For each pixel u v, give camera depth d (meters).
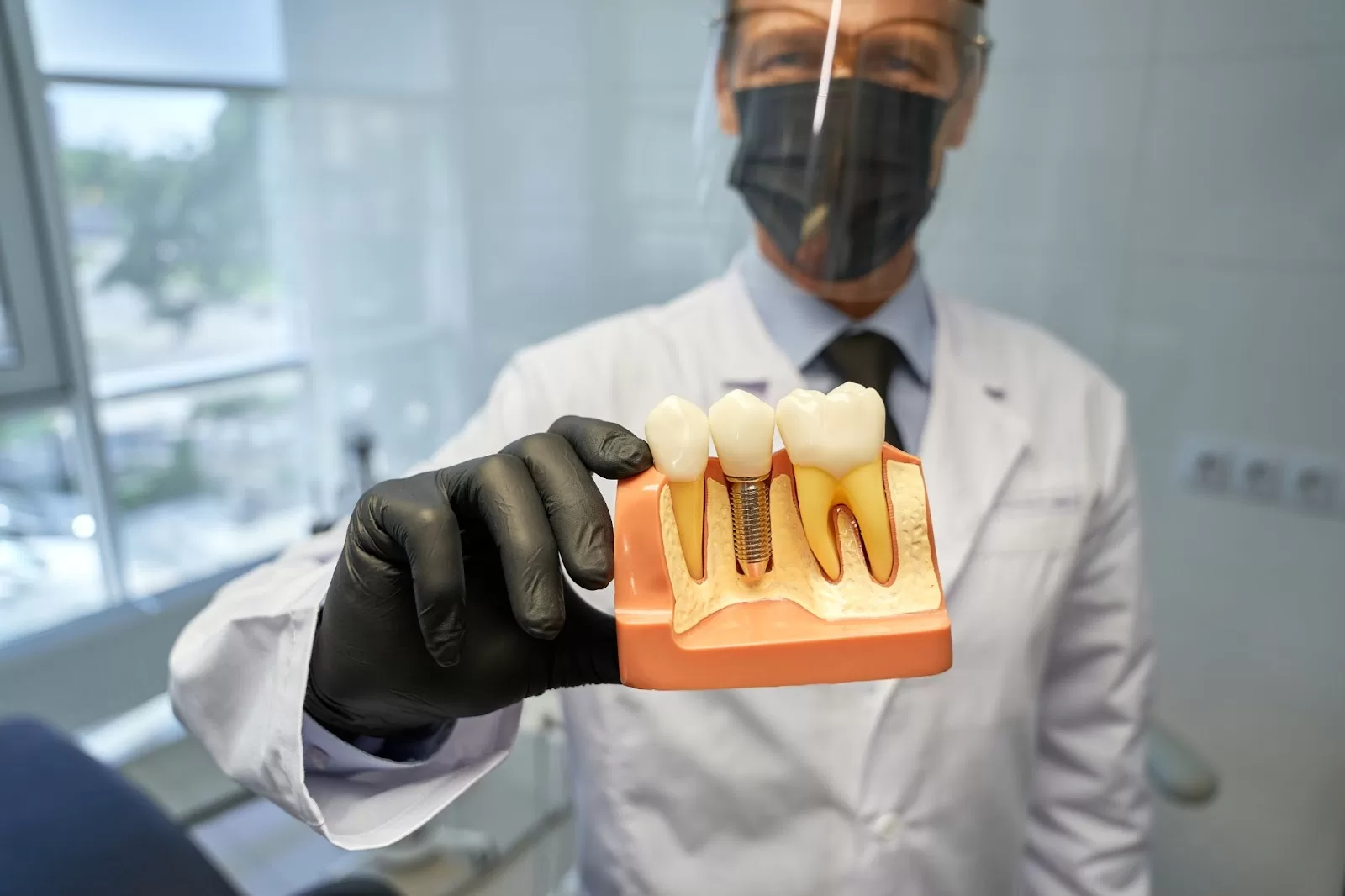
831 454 0.48
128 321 2.16
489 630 0.49
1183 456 1.32
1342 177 1.14
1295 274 1.19
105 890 0.90
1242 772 1.36
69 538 2.08
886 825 0.79
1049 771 0.95
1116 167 1.28
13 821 0.96
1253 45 1.16
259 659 0.55
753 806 0.80
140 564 2.22
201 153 2.22
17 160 1.91
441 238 2.03
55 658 1.71
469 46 1.84
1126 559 0.89
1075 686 0.92
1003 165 1.37
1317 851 1.31
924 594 0.49
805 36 0.71
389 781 0.55
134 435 2.17
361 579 0.46
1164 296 1.29
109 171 2.06
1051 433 0.89
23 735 1.10
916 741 0.79
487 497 0.44
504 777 1.29
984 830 0.84
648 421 0.47
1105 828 0.90
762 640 0.46
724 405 0.49
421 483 0.46
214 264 2.30
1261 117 1.17
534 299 1.91
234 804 1.49
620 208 1.72
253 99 2.28
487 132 1.87
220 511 2.36
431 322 2.11
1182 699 1.39
